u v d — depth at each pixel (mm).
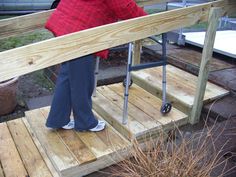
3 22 2076
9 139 2383
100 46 1556
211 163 1677
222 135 2197
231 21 4668
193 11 2148
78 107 2256
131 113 2619
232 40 4070
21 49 1255
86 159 2066
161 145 1822
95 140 2301
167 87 2959
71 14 2010
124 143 2271
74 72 2104
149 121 2490
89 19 1998
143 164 1618
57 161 2045
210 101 2762
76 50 1449
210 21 2311
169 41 4289
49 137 2316
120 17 1981
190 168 1524
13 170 2035
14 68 1263
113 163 2184
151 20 1816
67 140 2283
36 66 1325
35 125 2488
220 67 3404
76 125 2354
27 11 6777
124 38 1677
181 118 2574
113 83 3543
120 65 3945
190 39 4035
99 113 2768
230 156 1901
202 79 2477
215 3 2301
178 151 1684
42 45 1312
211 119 2646
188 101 2646
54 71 3588
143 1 2977
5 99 2967
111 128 2486
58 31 2014
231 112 2582
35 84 3701
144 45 4133
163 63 2438
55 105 2273
